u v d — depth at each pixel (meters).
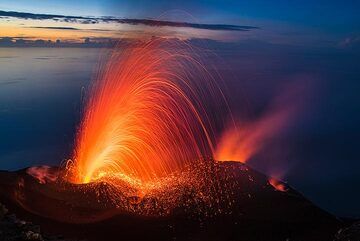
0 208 12.35
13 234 10.80
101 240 13.18
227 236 14.03
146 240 13.46
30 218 13.70
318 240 14.09
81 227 13.86
